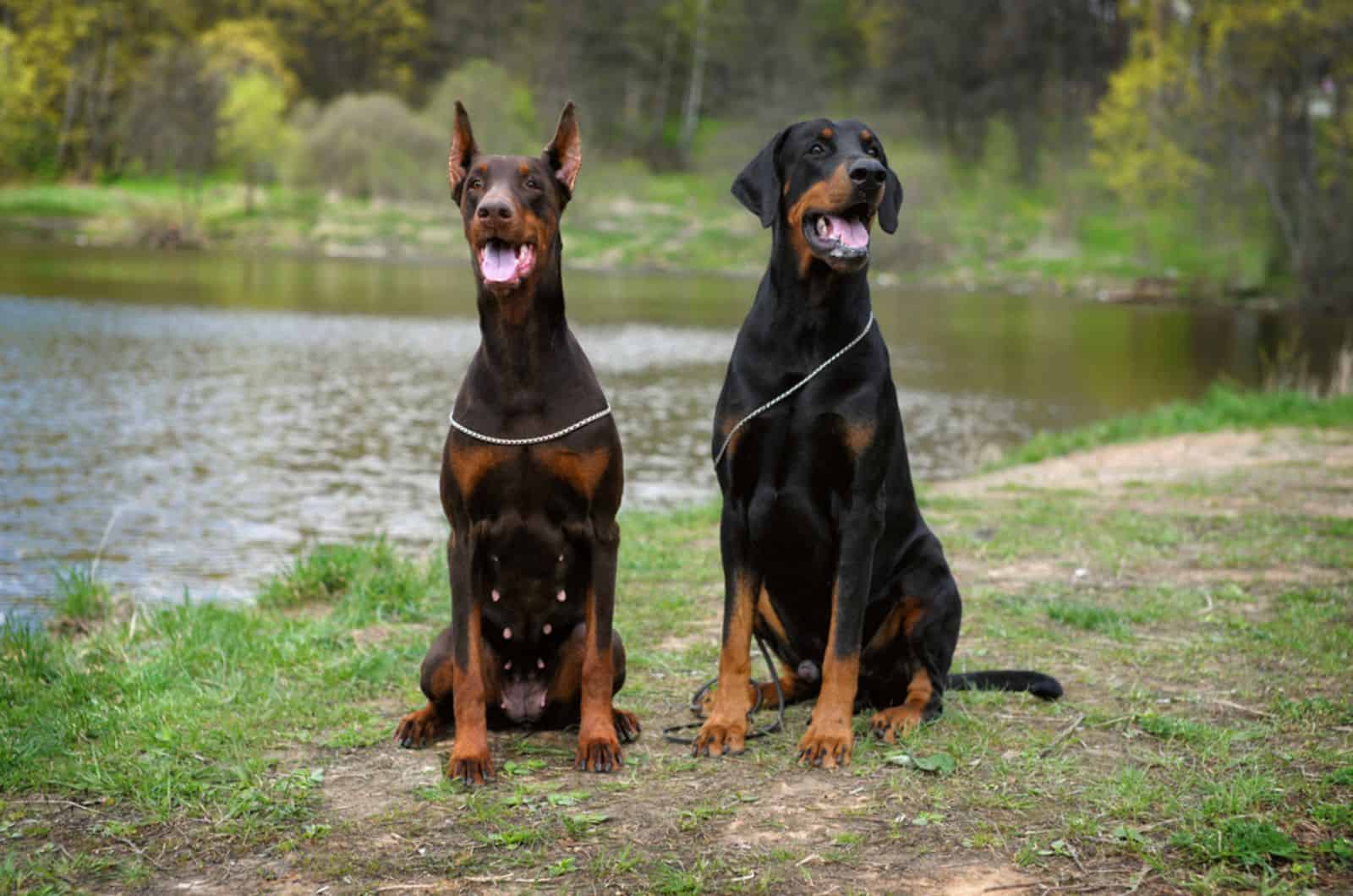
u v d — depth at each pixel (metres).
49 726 3.93
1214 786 3.43
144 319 27.20
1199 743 3.87
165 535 9.50
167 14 88.06
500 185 3.60
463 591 3.72
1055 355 27.14
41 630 5.43
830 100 85.25
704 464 13.42
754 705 4.37
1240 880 2.89
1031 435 16.42
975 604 5.89
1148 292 48.50
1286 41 53.94
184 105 67.25
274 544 9.28
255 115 67.62
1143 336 32.06
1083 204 63.50
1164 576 6.52
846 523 3.82
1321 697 4.29
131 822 3.33
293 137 70.44
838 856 3.08
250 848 3.18
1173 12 62.53
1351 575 6.44
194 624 5.38
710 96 96.12
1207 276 50.47
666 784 3.61
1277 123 54.88
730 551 3.94
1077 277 53.12
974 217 62.50
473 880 2.98
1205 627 5.41
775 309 3.88
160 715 4.12
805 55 88.75
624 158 83.88
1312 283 46.81
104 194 70.31
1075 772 3.62
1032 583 6.40
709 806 3.42
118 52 84.75
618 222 64.56
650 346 26.27
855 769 3.69
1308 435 12.68
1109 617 5.47
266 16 97.19
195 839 3.23
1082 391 21.52
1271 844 3.02
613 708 4.09
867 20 94.88
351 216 65.62
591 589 3.80
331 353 22.70
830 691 3.81
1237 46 55.66
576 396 3.73
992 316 37.41
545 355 3.70
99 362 20.03
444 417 16.20
